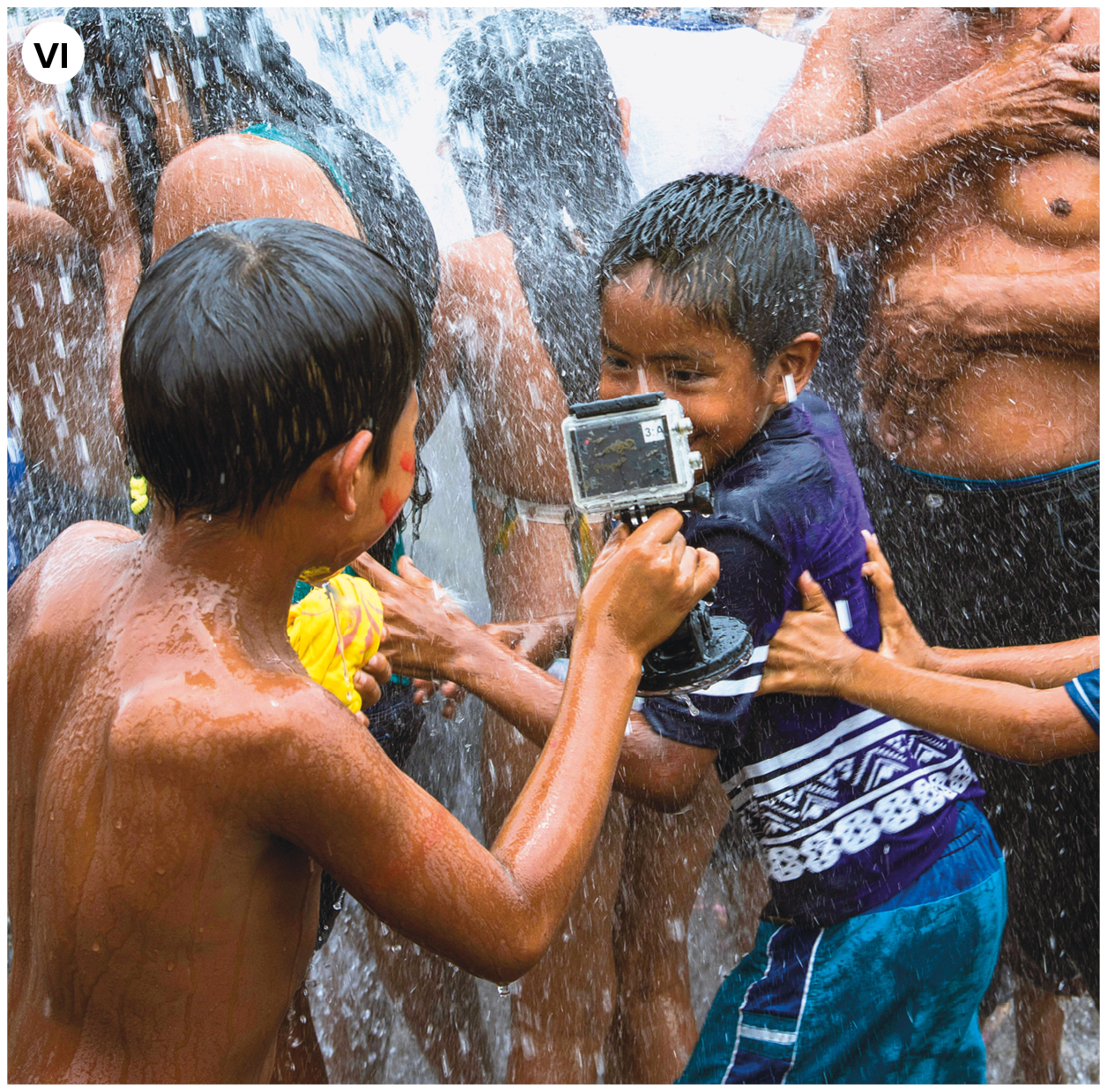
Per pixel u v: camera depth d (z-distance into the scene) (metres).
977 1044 1.40
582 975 1.77
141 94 1.87
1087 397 1.89
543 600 1.90
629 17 2.51
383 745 1.58
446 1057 1.92
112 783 0.75
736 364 1.18
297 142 1.50
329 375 0.76
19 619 0.89
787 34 2.48
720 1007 1.39
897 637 1.43
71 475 2.12
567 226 1.96
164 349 0.76
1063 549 1.92
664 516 1.01
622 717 0.95
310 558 0.83
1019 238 1.92
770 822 1.35
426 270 1.69
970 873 1.33
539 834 0.88
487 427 1.92
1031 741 1.26
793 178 2.01
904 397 1.98
